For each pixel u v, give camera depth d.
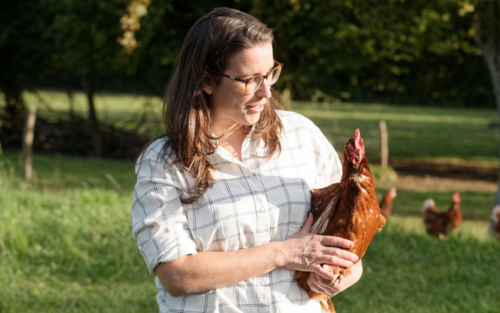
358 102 48.50
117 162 15.20
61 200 6.58
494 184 15.09
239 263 1.57
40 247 5.14
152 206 1.60
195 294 1.62
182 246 1.55
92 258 5.01
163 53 12.27
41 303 4.12
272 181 1.70
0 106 17.64
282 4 10.45
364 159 1.74
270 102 1.78
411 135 25.55
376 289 4.62
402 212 10.72
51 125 16.92
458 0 9.91
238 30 1.53
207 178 1.61
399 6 11.30
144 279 4.71
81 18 11.75
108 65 12.43
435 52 15.73
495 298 4.55
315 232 1.71
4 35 13.88
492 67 8.37
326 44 12.70
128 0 8.88
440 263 5.41
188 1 12.16
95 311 3.97
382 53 14.77
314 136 1.88
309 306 1.74
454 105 47.22
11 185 7.34
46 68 15.82
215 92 1.61
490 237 6.80
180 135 1.59
